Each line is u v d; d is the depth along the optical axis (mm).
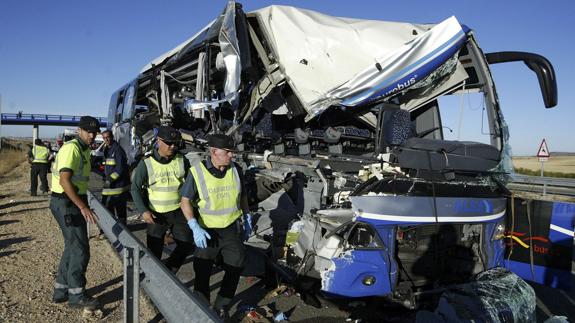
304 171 4902
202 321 2340
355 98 5527
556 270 4332
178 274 5371
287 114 6418
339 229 3816
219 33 5531
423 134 6398
